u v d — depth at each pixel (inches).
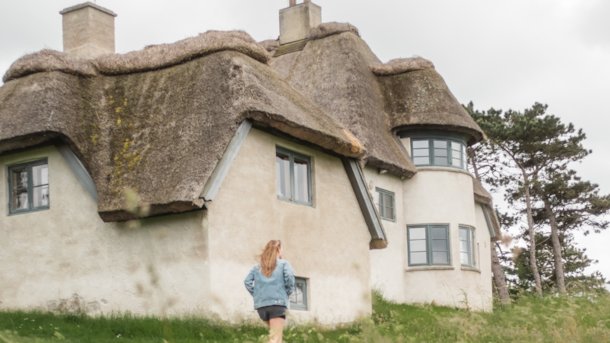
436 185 870.4
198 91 524.4
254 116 499.2
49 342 343.3
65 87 540.4
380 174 813.2
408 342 337.1
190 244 471.5
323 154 605.3
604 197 1400.1
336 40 920.9
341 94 834.8
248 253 498.0
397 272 829.2
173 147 492.1
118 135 524.1
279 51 997.2
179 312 467.2
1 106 543.5
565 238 1509.6
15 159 546.3
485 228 1028.5
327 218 596.4
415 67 927.0
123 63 575.2
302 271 553.9
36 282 522.3
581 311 418.9
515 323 411.8
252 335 428.1
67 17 710.5
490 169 1425.9
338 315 588.1
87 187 506.0
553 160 1406.3
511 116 1397.6
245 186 506.0
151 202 459.2
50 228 524.1
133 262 488.4
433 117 872.3
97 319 461.1
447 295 839.7
